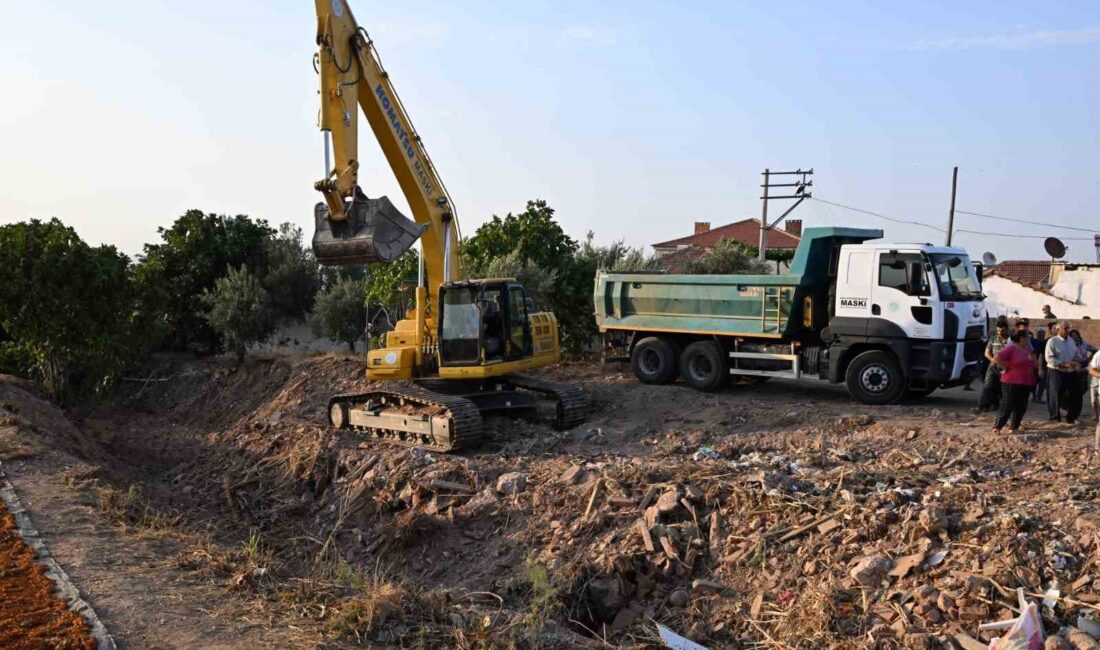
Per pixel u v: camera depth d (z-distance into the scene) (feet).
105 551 28.32
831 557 29.22
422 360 52.29
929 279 49.11
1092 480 33.04
